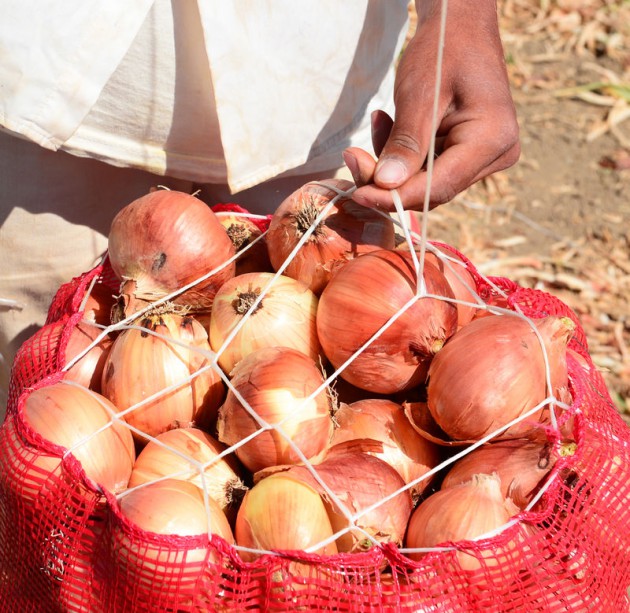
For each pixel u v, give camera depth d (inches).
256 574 28.0
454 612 28.0
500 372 29.5
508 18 108.7
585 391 32.3
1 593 31.9
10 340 39.9
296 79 36.0
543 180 83.9
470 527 28.6
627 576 30.9
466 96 32.2
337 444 31.0
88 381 33.2
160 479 29.6
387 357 31.1
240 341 32.3
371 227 33.4
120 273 34.1
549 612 28.6
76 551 29.4
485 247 75.5
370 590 27.9
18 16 33.0
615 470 31.2
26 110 33.7
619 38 105.1
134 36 33.8
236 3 33.8
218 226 34.2
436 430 31.2
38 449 29.8
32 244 37.9
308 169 38.9
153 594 28.0
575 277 72.7
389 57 39.0
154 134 36.2
